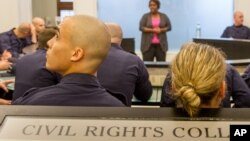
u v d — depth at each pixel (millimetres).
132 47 4875
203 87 934
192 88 917
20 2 7027
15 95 2053
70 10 8344
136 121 626
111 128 612
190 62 956
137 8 7641
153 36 6492
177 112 655
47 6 8359
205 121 625
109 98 1253
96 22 1305
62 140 590
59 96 1211
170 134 600
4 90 2451
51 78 1979
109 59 1973
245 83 1979
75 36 1257
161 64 2818
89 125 619
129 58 2020
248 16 7234
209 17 7578
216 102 998
